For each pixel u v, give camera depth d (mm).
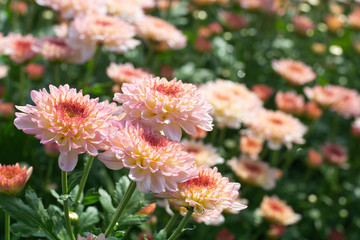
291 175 1360
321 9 1836
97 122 531
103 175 884
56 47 916
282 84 1487
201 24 1643
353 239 1262
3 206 561
